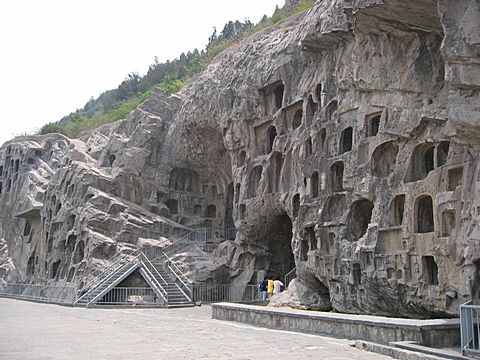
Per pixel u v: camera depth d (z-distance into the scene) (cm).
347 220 2681
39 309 3456
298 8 5341
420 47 2283
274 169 3641
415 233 2228
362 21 2283
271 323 2255
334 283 2766
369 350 1527
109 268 4081
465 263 1920
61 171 5312
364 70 2566
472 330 1327
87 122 8938
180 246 4409
